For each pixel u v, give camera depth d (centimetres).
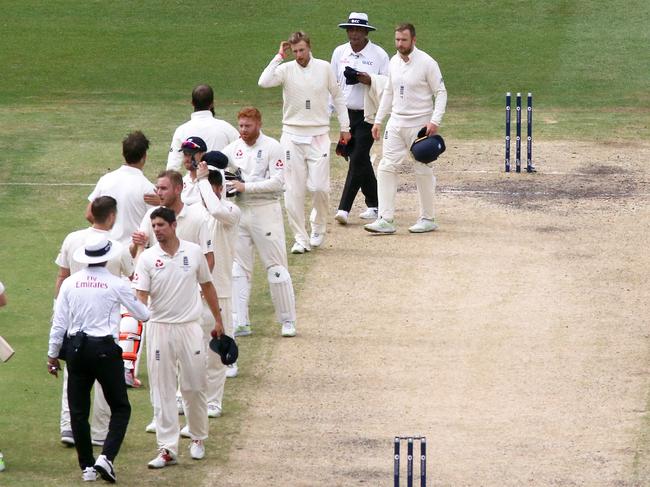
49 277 5569
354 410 4338
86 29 10912
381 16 11056
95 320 3703
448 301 5303
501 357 4750
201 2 11494
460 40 10562
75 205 6600
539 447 4031
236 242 4503
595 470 3862
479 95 9306
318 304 5297
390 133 6041
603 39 10544
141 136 4322
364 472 3862
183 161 4400
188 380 3872
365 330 5028
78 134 8081
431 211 6191
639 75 9706
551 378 4559
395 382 4556
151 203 4294
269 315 5225
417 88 5969
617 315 5116
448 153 7738
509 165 7312
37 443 4050
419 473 3847
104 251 3734
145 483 3769
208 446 4056
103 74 9812
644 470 3856
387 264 5750
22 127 8275
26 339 4894
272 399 4428
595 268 5647
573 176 7200
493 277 5559
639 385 4481
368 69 6197
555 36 10638
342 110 5947
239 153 4850
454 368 4662
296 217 5859
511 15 11125
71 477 3788
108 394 3756
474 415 4281
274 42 10531
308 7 11312
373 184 6438
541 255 5834
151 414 4306
